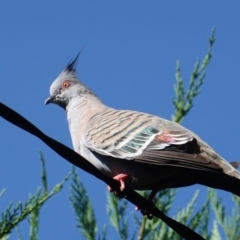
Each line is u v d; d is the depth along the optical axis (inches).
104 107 616.7
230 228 564.7
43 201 490.0
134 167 536.4
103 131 558.9
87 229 553.0
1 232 478.0
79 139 584.1
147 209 514.3
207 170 497.0
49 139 470.0
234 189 497.4
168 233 550.6
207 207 560.4
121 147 540.4
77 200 557.9
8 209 481.4
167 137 527.2
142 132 539.2
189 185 542.0
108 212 563.8
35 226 520.4
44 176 525.0
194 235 484.1
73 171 562.6
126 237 557.6
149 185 545.0
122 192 520.7
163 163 516.7
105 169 553.9
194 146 514.3
